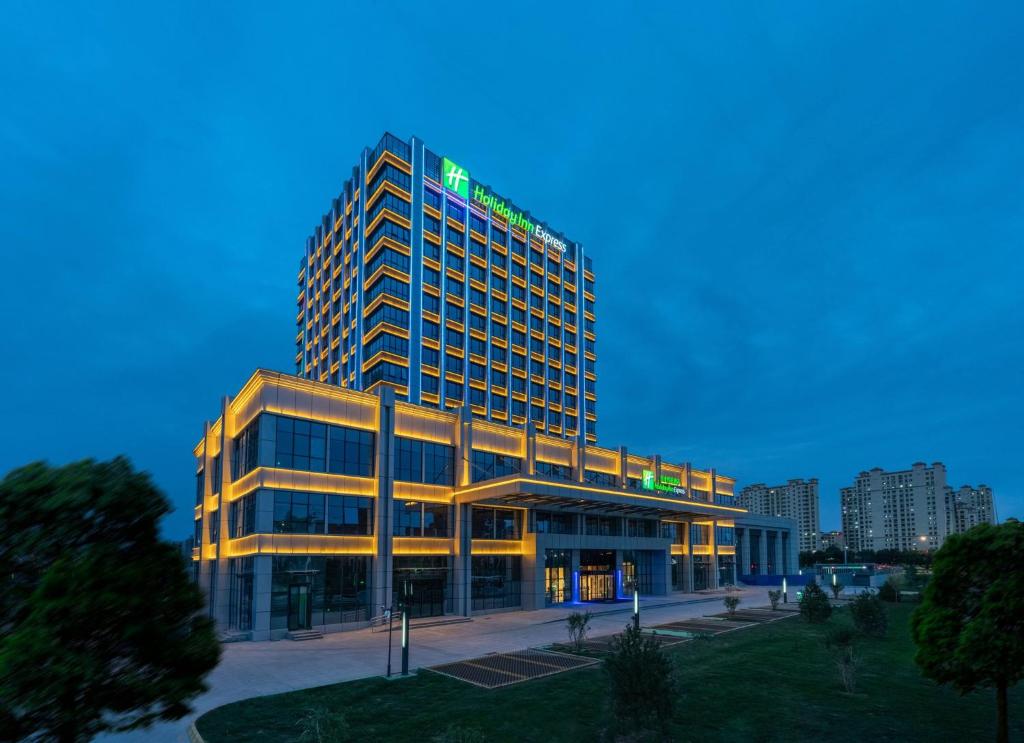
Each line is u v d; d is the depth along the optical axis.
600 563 59.88
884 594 56.12
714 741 16.27
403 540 44.66
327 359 93.00
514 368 92.38
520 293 96.12
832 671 25.02
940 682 15.30
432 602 45.84
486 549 49.88
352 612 40.84
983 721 18.00
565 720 18.25
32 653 7.18
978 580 14.88
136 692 8.09
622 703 15.87
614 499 52.44
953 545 15.39
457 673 25.36
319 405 41.50
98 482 8.48
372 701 20.98
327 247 98.81
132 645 8.33
